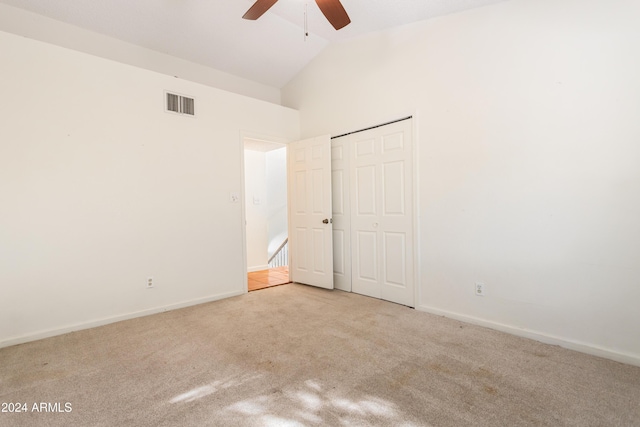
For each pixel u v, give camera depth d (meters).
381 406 1.61
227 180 3.74
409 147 3.20
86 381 1.87
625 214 2.03
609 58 2.06
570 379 1.84
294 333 2.58
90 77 2.81
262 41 3.83
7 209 2.44
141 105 3.10
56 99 2.64
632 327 2.02
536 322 2.41
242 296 3.76
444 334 2.53
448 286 2.92
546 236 2.35
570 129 2.22
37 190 2.56
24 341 2.47
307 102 4.41
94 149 2.83
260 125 4.09
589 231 2.16
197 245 3.48
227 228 3.73
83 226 2.77
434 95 2.97
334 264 4.11
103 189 2.88
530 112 2.39
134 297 3.04
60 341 2.48
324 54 4.12
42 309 2.57
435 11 2.84
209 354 2.21
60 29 3.12
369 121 3.57
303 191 4.26
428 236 3.05
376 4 2.90
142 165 3.10
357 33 3.60
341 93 3.90
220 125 3.69
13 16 2.88
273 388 1.78
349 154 3.84
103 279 2.87
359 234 3.76
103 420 1.51
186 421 1.51
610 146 2.07
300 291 3.97
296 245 4.39
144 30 3.37
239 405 1.63
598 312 2.14
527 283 2.45
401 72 3.24
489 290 2.66
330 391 1.75
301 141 4.26
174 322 2.89
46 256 2.60
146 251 3.12
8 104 2.44
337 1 2.22
